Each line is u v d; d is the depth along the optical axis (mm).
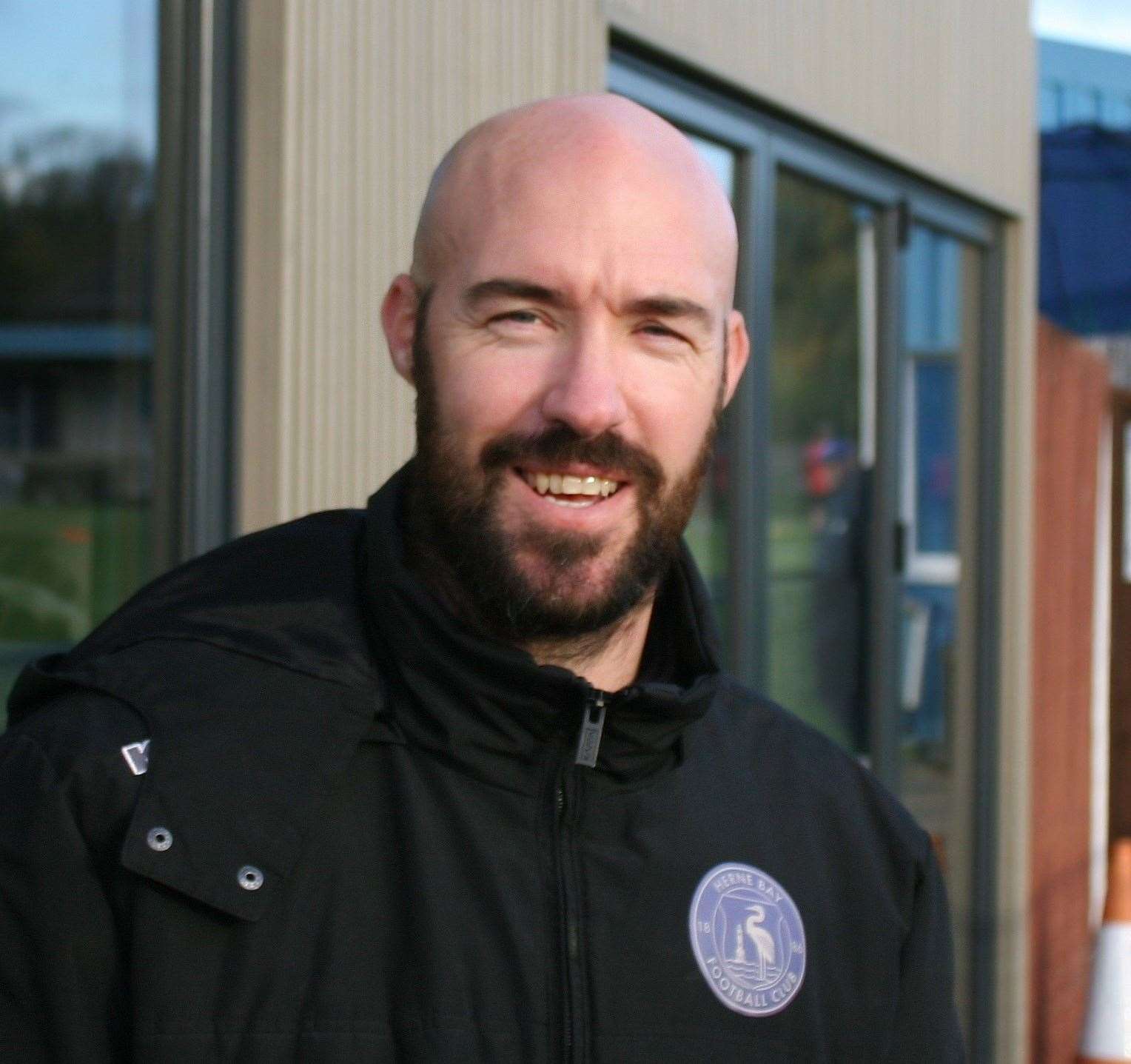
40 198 2344
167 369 2418
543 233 1361
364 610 1443
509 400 1359
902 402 4426
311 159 2391
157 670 1332
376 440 2520
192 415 2375
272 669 1355
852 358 4191
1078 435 5992
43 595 2354
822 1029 1473
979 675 4914
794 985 1452
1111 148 5496
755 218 3650
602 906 1387
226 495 2396
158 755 1269
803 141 3848
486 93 2734
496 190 1386
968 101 4559
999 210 4801
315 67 2393
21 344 2324
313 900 1304
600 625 1394
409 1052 1282
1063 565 5777
